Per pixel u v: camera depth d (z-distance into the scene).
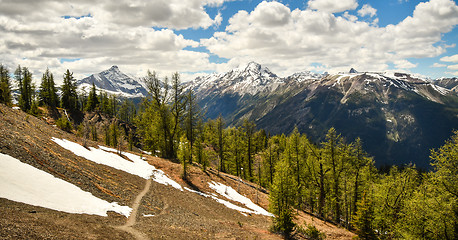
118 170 31.52
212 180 45.19
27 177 15.97
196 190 37.75
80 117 91.62
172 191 33.06
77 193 18.19
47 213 13.16
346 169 41.44
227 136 69.88
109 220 16.58
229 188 45.59
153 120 52.62
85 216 15.34
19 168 16.42
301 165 47.78
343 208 46.84
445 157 21.09
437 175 21.42
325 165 44.22
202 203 33.19
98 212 17.12
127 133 89.12
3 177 14.37
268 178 58.19
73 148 30.69
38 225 11.10
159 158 47.56
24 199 13.41
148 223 19.05
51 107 87.25
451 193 20.19
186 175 41.12
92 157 31.20
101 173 26.88
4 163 15.84
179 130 54.72
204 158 51.94
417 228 21.86
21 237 9.30
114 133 66.31
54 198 15.53
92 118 94.12
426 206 21.45
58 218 13.17
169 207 26.58
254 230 27.12
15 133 23.00
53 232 11.07
